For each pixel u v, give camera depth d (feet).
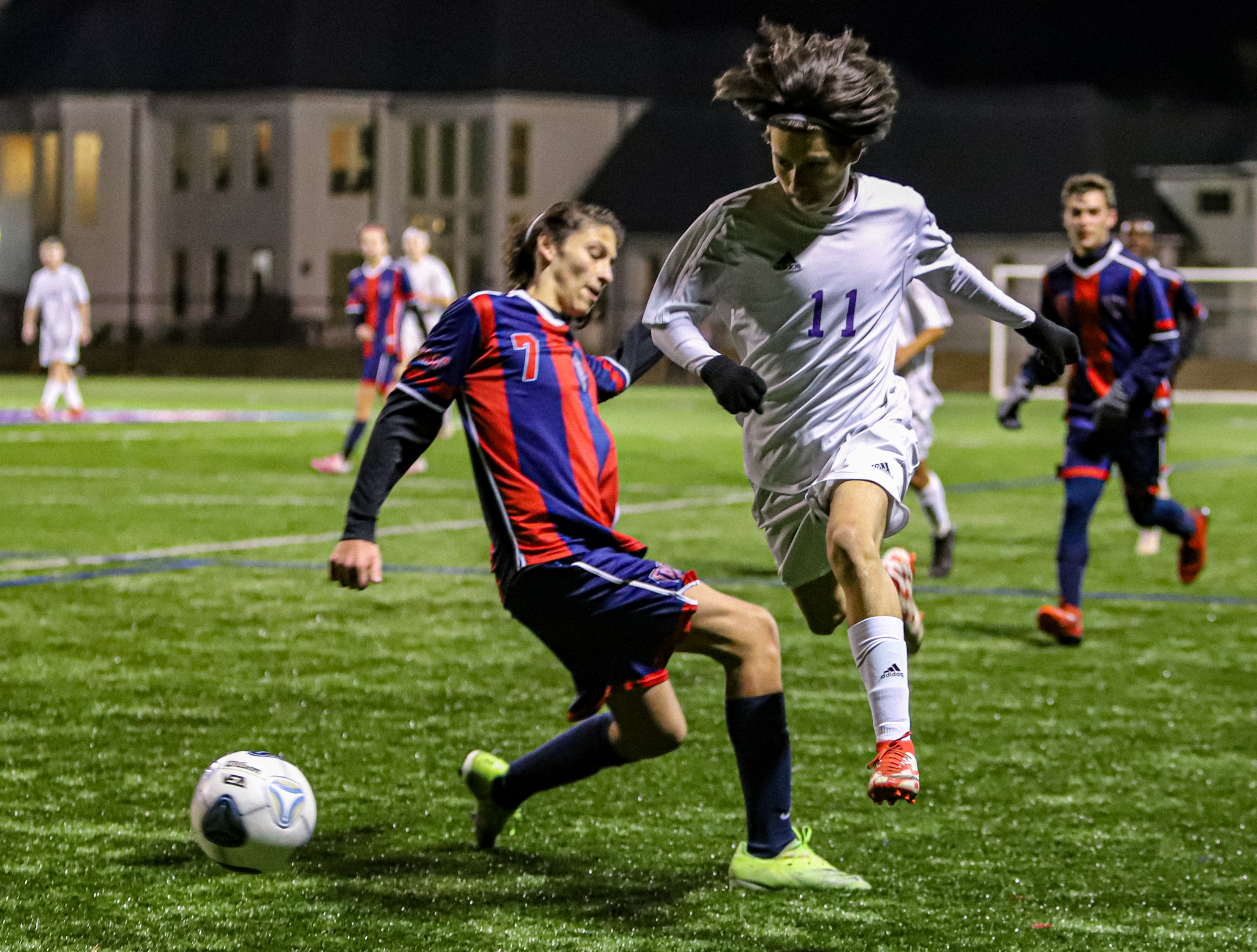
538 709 32.86
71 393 130.72
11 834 24.02
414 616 43.32
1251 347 260.01
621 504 73.15
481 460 21.68
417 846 23.79
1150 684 35.83
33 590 46.42
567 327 22.29
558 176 302.04
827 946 19.84
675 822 25.11
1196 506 75.15
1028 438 126.31
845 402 23.95
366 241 84.94
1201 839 24.57
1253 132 293.02
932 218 24.32
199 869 22.56
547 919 20.72
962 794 26.99
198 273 315.37
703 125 297.53
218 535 59.47
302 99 303.27
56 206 317.63
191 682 34.83
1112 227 40.40
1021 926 20.62
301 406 161.27
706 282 23.70
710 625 21.90
